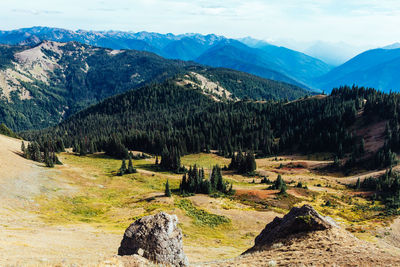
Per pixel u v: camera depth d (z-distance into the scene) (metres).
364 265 16.27
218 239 61.91
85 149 195.12
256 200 98.44
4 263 22.16
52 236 47.22
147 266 18.97
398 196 104.56
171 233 22.92
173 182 127.31
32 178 102.81
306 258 18.73
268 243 25.56
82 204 89.25
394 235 63.81
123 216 77.75
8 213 67.44
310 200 102.75
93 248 40.22
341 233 23.70
